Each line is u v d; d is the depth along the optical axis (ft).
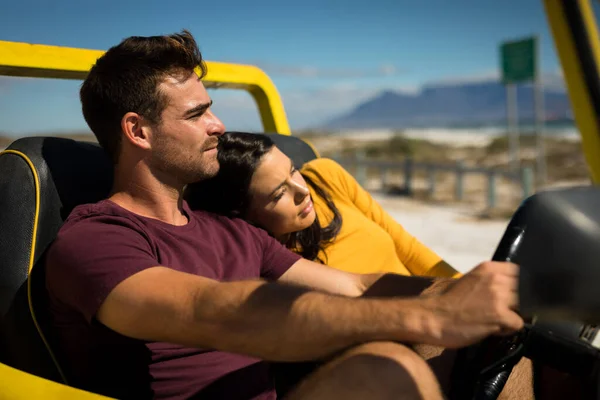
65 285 4.81
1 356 5.43
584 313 2.53
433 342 3.85
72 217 5.29
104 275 4.63
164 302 4.36
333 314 4.03
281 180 7.05
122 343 4.97
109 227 5.08
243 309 4.18
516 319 3.76
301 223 7.32
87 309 4.63
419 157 105.19
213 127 5.84
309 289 4.34
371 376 3.76
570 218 2.59
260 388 5.62
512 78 41.70
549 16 5.75
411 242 8.66
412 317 3.90
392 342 4.04
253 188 7.02
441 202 40.57
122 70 5.41
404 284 6.12
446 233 28.35
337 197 8.24
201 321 4.26
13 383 4.54
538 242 2.63
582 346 5.01
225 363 5.38
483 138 231.09
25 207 5.40
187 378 5.17
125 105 5.43
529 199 4.26
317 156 9.20
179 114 5.55
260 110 9.69
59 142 6.02
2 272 5.16
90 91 5.57
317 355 4.13
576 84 5.64
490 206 37.27
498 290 3.76
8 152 5.66
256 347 4.21
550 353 5.08
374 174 63.21
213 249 5.88
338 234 7.94
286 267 6.49
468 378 4.01
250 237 6.36
